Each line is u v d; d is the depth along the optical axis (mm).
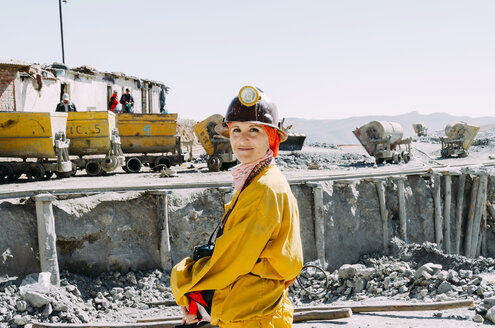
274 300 2273
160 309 9938
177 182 12625
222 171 18031
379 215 15430
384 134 22891
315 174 16203
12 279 9312
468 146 27438
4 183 13023
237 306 2236
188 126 34750
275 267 2258
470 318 5859
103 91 29406
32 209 10039
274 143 2418
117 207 11047
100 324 5523
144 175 16172
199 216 11883
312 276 11516
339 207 14453
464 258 12312
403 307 6418
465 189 19141
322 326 5676
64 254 10250
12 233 9578
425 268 9242
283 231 2260
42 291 9188
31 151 13711
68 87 25766
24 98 21344
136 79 33031
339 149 32875
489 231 19375
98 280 10375
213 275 2234
